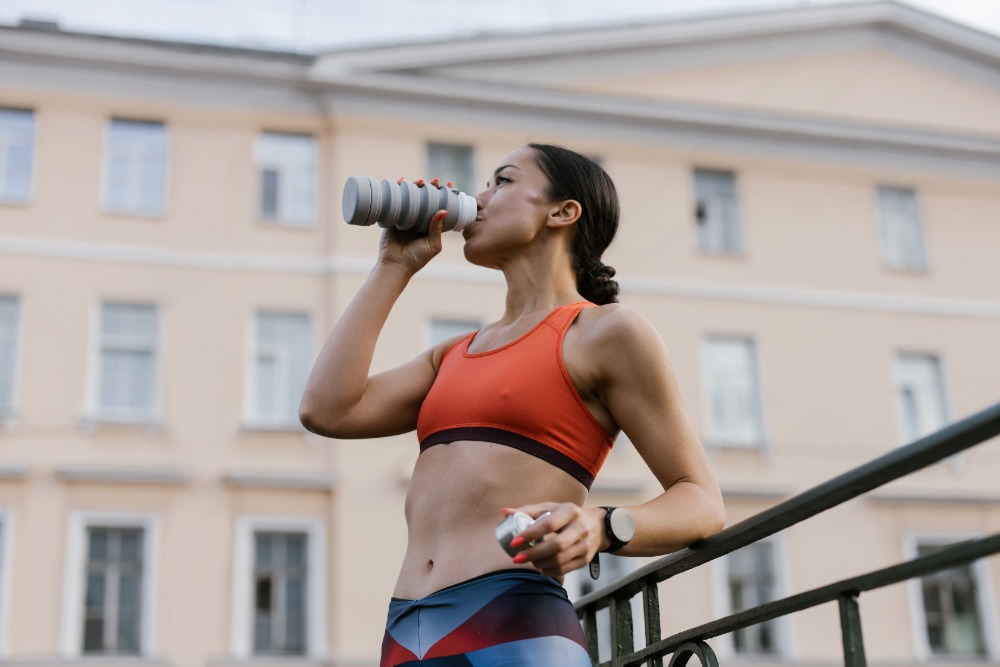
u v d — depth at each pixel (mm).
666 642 1708
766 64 21234
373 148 18641
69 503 16047
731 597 18328
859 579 1291
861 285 20250
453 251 18234
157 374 16859
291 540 16734
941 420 19969
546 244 1805
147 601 15984
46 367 16516
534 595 1515
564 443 1605
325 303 17641
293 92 18562
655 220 19734
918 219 21016
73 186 17359
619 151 19969
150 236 17406
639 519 1452
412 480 1693
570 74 20031
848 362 19750
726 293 19625
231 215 17781
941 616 18938
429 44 18922
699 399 19016
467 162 19094
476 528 1569
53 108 17656
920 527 19094
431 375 1875
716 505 1563
